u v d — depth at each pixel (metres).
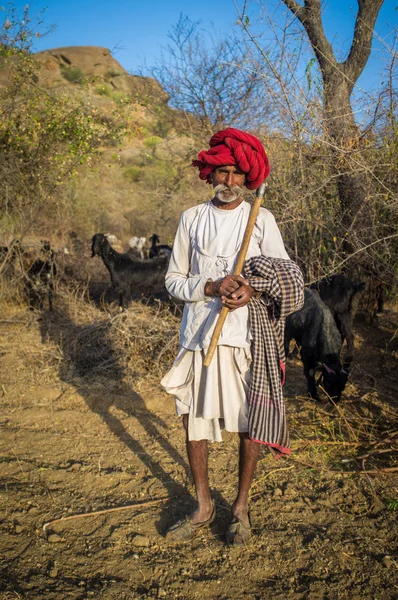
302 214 5.30
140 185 16.12
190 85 10.42
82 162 7.35
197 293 2.54
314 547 2.78
